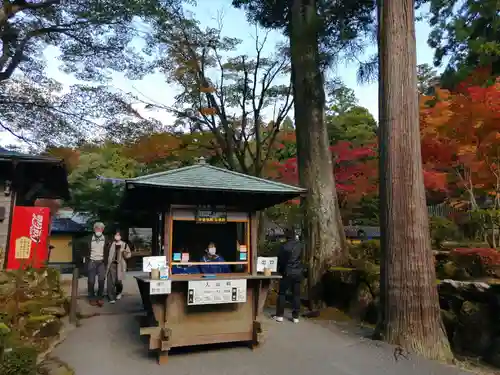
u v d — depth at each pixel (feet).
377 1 21.39
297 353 17.02
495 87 23.81
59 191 34.01
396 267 18.52
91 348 17.51
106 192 64.64
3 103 38.93
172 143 51.98
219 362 15.76
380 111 20.38
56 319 20.16
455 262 23.81
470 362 17.60
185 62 50.52
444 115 25.36
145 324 19.17
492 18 38.24
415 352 17.04
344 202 52.70
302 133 31.63
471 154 24.73
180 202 17.01
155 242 20.54
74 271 22.40
